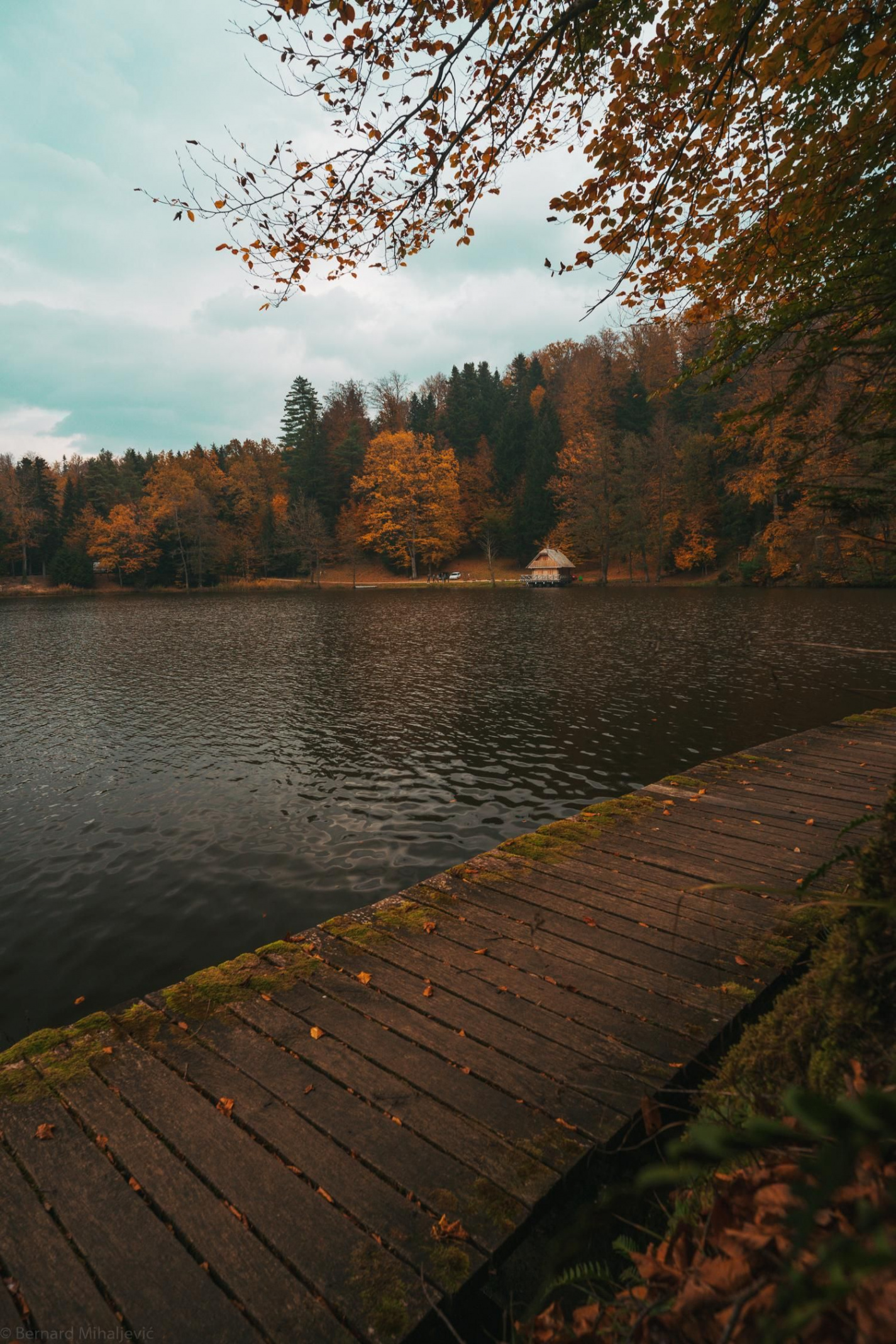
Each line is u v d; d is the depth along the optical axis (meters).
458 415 87.94
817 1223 0.97
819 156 4.14
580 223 4.83
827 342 3.98
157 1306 2.07
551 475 73.56
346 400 93.69
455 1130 2.70
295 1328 1.99
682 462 57.47
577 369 79.94
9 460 110.94
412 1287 2.08
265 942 6.33
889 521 3.14
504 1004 3.52
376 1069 3.06
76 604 58.62
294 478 85.94
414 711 15.41
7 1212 2.40
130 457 103.06
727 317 4.77
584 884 4.91
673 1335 1.10
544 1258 2.35
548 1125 2.71
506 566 81.12
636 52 4.35
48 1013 5.39
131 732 14.30
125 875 7.70
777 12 3.65
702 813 6.29
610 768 11.06
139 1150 2.64
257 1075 3.04
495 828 8.83
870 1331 0.75
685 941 4.07
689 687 16.78
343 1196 2.41
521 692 17.06
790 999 2.75
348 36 3.72
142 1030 3.38
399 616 39.16
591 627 30.66
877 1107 0.69
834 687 16.16
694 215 4.66
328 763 11.81
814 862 5.12
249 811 9.64
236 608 49.84
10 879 7.68
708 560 57.31
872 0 3.49
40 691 18.80
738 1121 2.16
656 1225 2.35
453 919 4.43
